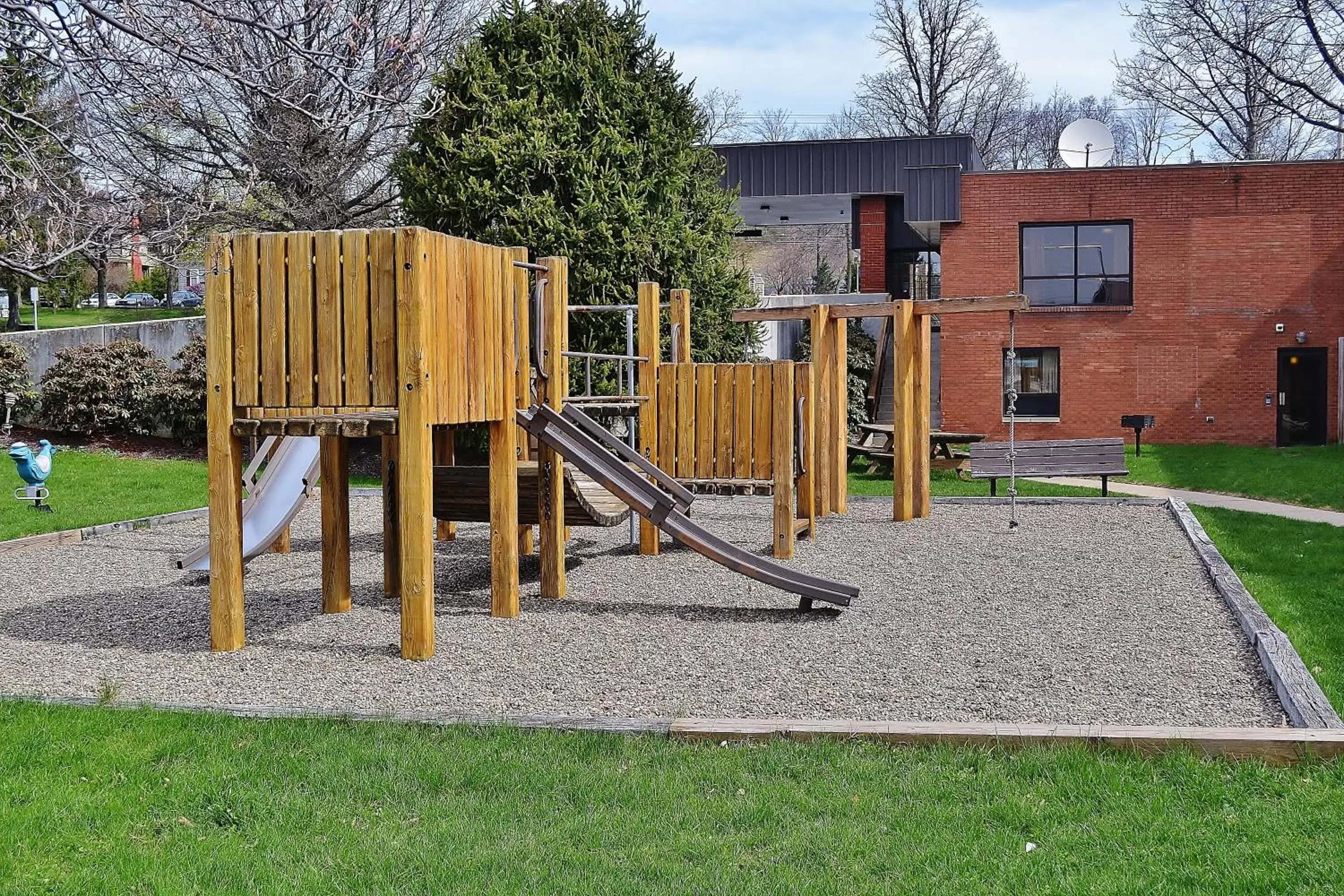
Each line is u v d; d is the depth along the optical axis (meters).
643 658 6.86
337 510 8.32
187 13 7.35
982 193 25.75
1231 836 3.96
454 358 7.23
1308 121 30.36
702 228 18.30
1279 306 24.95
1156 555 10.59
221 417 7.09
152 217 10.52
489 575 10.00
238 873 3.72
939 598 8.68
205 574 10.09
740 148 26.78
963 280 25.88
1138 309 25.38
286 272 6.98
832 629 7.63
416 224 17.39
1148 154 52.97
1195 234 25.14
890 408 27.52
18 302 39.31
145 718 5.39
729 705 5.83
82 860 3.85
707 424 10.98
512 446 8.10
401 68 8.25
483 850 3.89
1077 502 14.66
